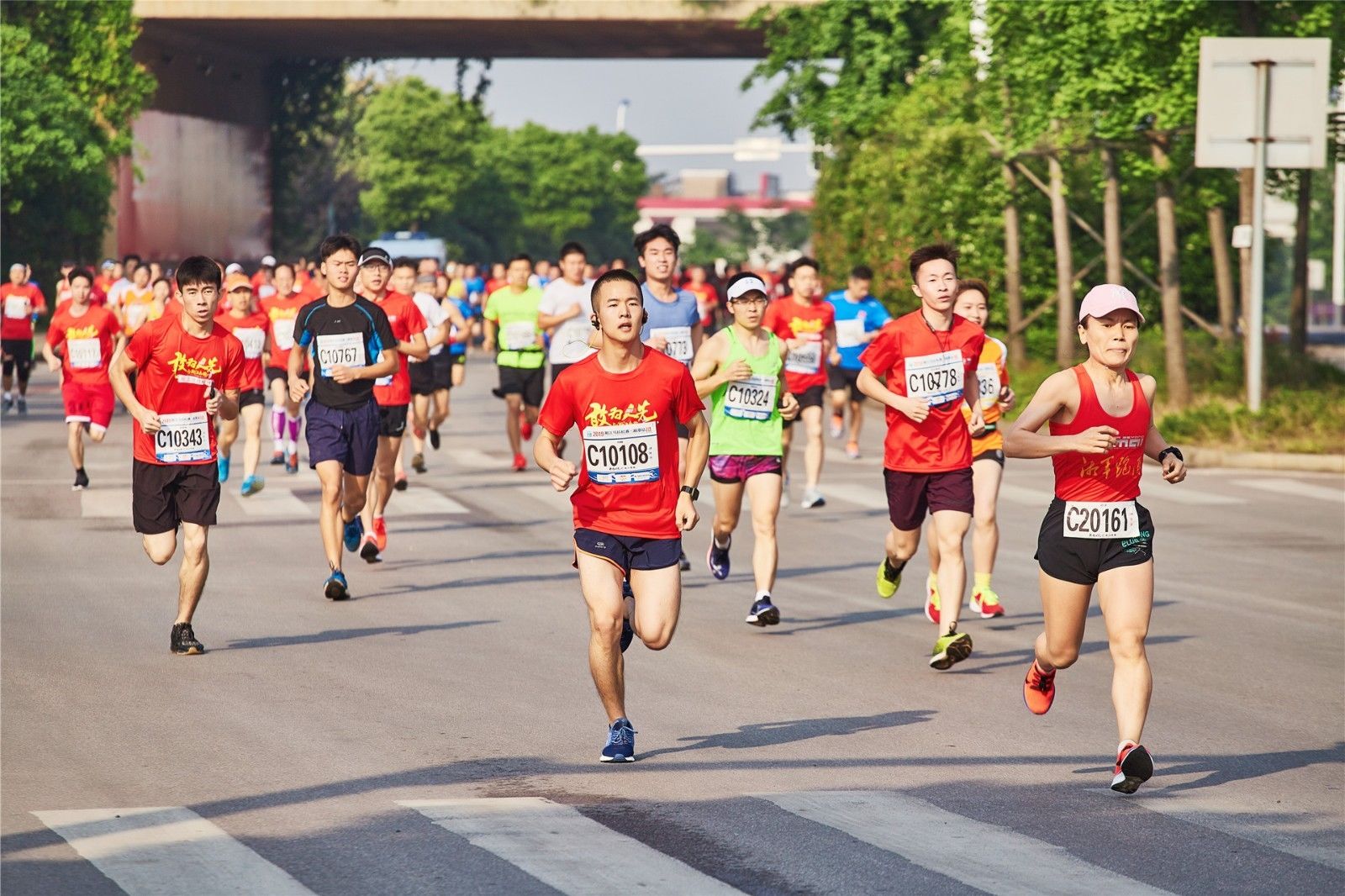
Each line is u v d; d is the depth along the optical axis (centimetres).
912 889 1258
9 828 1399
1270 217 14250
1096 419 1600
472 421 6050
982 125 6488
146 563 2941
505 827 1412
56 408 6481
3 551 3064
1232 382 5806
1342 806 1518
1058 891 1261
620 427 1652
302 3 11944
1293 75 4922
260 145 15175
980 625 2472
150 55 12775
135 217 12662
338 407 2639
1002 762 1669
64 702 1886
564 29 12306
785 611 2575
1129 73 5100
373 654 2188
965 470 2180
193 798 1501
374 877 1273
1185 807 1511
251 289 4138
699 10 11575
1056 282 7381
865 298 4884
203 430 2167
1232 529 3541
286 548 3155
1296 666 2177
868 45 8969
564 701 1920
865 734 1783
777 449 2456
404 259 4434
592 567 1659
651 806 1486
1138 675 1583
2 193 11612
